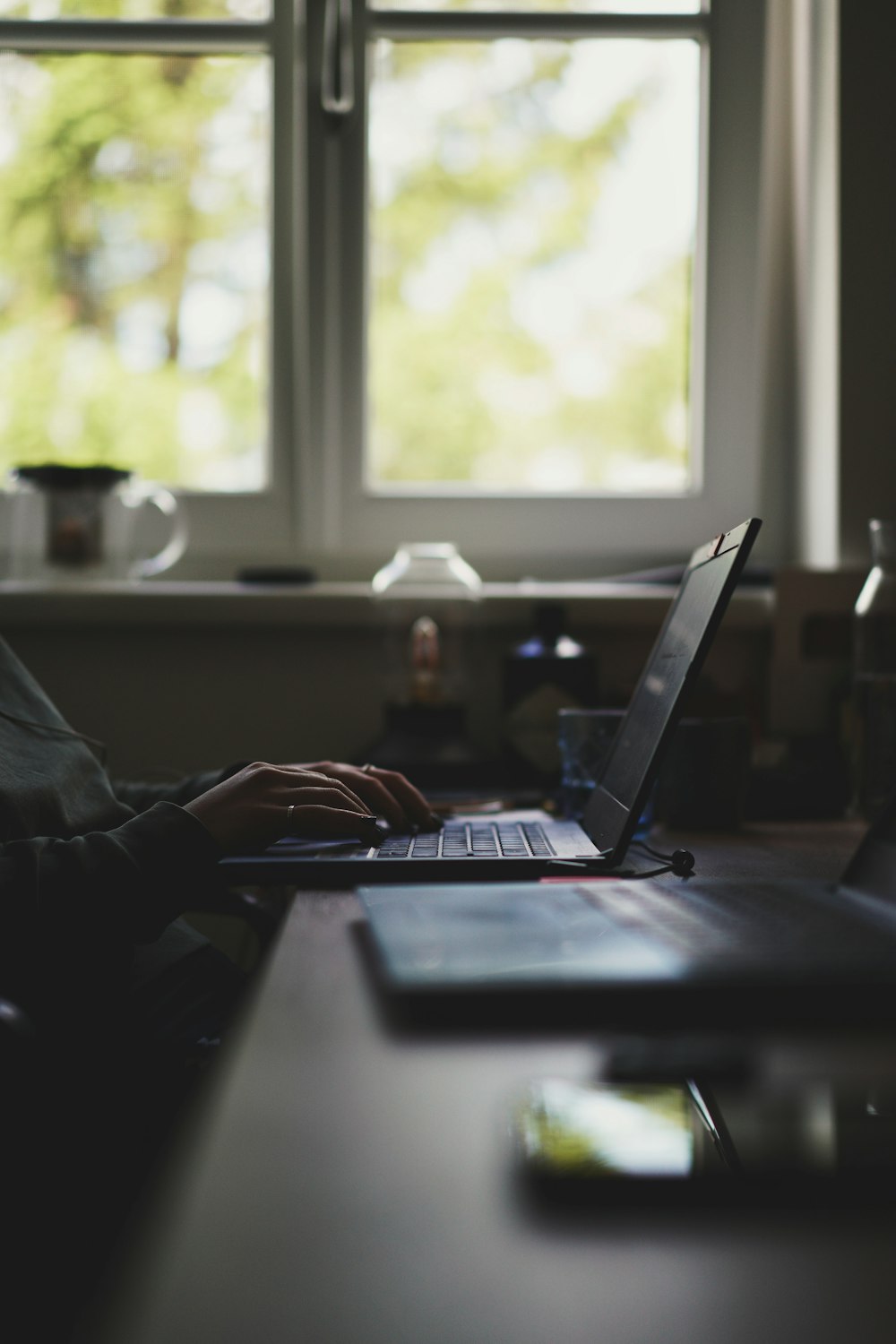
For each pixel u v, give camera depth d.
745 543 0.76
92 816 0.97
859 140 1.49
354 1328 0.23
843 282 1.49
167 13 1.65
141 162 1.69
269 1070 0.38
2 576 1.68
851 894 0.61
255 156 1.68
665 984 0.44
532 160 1.69
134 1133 0.77
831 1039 0.42
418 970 0.45
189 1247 0.26
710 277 1.67
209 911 1.02
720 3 1.63
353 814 0.79
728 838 1.03
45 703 1.05
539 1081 0.37
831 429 1.52
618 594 1.51
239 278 1.70
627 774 0.87
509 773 1.35
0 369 1.71
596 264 1.70
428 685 1.40
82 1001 0.76
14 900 0.69
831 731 1.45
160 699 1.54
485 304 1.71
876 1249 0.27
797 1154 0.32
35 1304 0.60
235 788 0.81
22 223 1.69
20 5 1.65
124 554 1.59
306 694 1.54
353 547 1.71
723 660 1.53
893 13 1.48
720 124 1.65
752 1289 0.25
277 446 1.70
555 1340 0.22
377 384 1.71
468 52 1.68
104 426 1.71
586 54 1.68
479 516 1.70
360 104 1.66
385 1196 0.29
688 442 1.72
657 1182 0.30
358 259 1.68
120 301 1.70
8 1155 0.57
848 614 1.47
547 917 0.55
